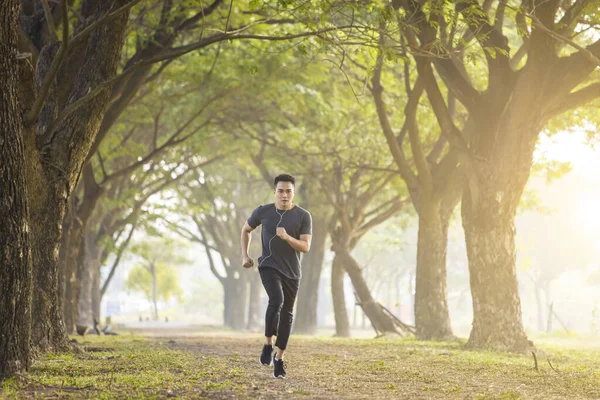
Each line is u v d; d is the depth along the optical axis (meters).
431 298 19.50
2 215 7.29
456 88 14.91
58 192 11.27
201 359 10.47
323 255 34.59
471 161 14.77
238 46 21.67
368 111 21.41
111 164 31.48
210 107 24.64
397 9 13.61
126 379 7.45
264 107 26.70
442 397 6.85
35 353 9.93
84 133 11.51
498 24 14.69
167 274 71.12
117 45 11.67
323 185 27.22
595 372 9.95
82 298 30.77
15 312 7.33
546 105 13.73
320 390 7.14
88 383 7.13
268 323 7.66
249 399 6.27
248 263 7.72
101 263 36.28
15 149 7.37
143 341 16.78
